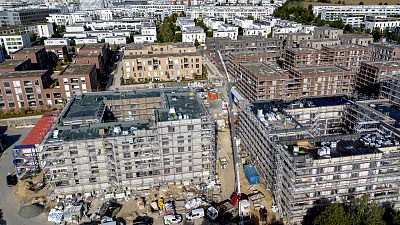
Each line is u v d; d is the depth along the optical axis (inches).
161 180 4473.4
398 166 3727.9
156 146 4259.4
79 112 4835.1
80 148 4052.7
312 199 3688.5
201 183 4591.5
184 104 4869.6
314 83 7214.6
